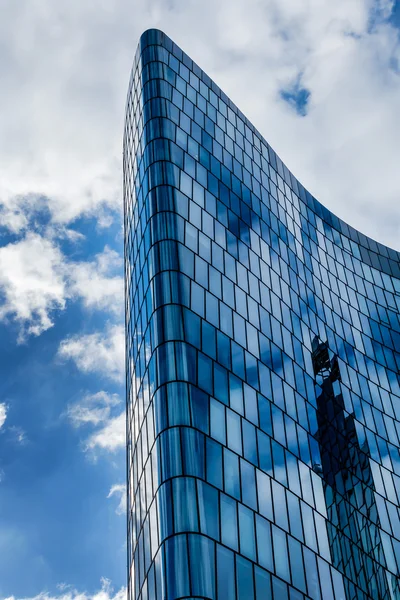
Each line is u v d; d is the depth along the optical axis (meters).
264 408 42.28
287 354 50.03
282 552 34.81
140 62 60.34
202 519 31.05
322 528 40.56
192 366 37.88
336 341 61.78
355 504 47.16
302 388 49.47
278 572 33.38
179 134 53.88
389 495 53.00
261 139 69.00
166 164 49.75
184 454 33.12
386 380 65.44
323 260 69.75
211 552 30.09
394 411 62.62
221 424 36.94
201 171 53.56
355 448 52.53
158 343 38.59
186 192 49.38
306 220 70.88
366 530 46.62
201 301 42.72
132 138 59.97
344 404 55.25
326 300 64.81
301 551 36.69
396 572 47.09
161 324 39.38
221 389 38.97
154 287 41.75
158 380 36.94
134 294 49.19
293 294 57.59
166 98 55.88
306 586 35.09
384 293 76.69
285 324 52.62
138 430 41.72
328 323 62.38
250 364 43.75
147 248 45.25
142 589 34.88
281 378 46.97
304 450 44.25
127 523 46.69
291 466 41.28
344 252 75.56
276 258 57.94
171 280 41.81
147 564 33.88
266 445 39.84
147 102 55.28
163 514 31.34
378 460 54.75
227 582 29.77
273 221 61.56
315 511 40.94
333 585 37.97
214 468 34.03
